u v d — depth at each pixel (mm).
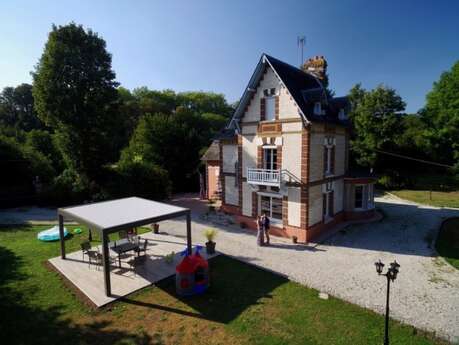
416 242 17938
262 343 8602
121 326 9484
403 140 40844
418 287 12164
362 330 9203
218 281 12758
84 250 15352
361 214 23125
